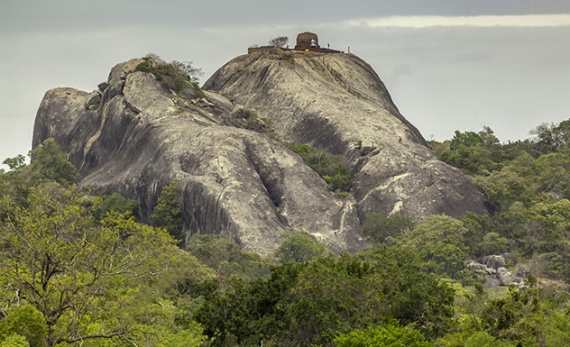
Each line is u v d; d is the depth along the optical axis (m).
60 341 137.00
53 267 142.88
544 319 177.00
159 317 169.50
